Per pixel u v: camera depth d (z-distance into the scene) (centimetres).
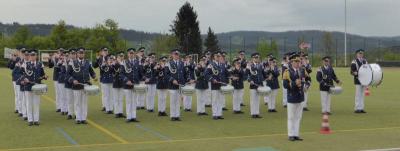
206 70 1802
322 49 8169
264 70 1973
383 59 7669
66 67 1720
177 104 1730
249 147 1219
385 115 1867
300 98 1295
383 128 1542
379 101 2402
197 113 1906
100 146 1244
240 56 2106
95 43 8456
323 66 1908
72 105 1752
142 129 1524
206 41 8131
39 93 1573
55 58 2005
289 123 1313
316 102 2366
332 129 1522
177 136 1400
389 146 1230
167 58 1816
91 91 1592
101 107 2123
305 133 1442
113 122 1673
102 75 1934
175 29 7806
